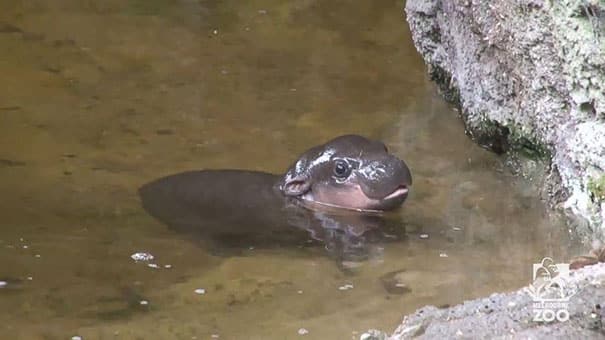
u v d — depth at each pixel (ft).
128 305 62.28
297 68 106.32
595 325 50.55
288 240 72.69
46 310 61.41
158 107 95.86
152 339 57.93
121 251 69.72
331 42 113.19
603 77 69.97
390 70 106.11
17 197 77.36
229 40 113.19
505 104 83.66
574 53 71.26
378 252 70.64
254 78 103.45
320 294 64.03
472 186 81.46
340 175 77.97
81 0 123.13
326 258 69.62
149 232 72.74
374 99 99.09
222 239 72.08
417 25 98.32
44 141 87.51
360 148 79.15
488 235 73.00
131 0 124.06
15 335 58.18
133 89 99.76
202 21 118.42
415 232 73.97
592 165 72.02
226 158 86.28
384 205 77.25
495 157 86.48
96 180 80.89
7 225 72.90
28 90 98.12
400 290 64.44
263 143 89.40
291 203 78.64
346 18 119.65
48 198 77.46
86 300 62.80
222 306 62.34
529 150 82.07
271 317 60.70
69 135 88.99
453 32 91.56
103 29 114.83
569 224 73.77
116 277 65.98
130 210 76.02
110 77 102.37
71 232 72.23
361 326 59.21
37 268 66.85
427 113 95.81
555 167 77.66
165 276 66.44
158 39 112.68
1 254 68.49
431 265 68.33
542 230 73.46
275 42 112.98
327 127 92.68
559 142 75.87
